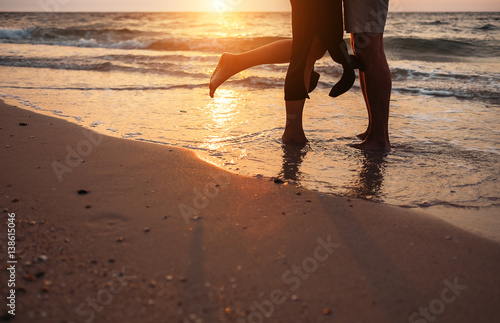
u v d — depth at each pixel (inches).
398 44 385.4
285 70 256.7
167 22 909.2
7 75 227.9
